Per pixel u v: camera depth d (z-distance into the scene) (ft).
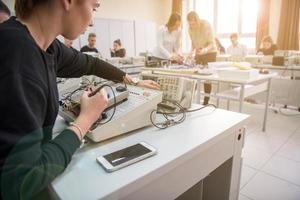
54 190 1.55
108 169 1.76
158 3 24.64
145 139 2.36
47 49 2.07
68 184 1.61
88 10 1.87
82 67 3.18
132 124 2.50
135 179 1.67
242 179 5.78
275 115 11.16
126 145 2.22
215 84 10.19
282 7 16.19
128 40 21.80
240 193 5.25
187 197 3.31
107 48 20.45
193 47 11.68
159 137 2.41
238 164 3.24
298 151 7.27
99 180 1.66
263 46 14.55
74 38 1.98
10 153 1.34
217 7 20.22
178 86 3.29
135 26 22.07
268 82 8.71
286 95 11.55
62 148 1.66
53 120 1.95
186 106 3.37
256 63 11.95
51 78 1.89
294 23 15.85
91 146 2.21
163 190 2.05
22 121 1.37
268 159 6.76
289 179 5.78
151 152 2.01
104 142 2.30
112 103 2.51
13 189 1.38
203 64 10.40
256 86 8.10
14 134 1.35
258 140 8.15
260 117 10.84
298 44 16.06
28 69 1.47
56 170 1.57
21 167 1.36
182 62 10.23
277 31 17.07
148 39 23.25
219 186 3.38
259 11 17.25
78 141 1.84
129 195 1.78
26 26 1.66
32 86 1.47
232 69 7.57
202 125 2.75
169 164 1.91
